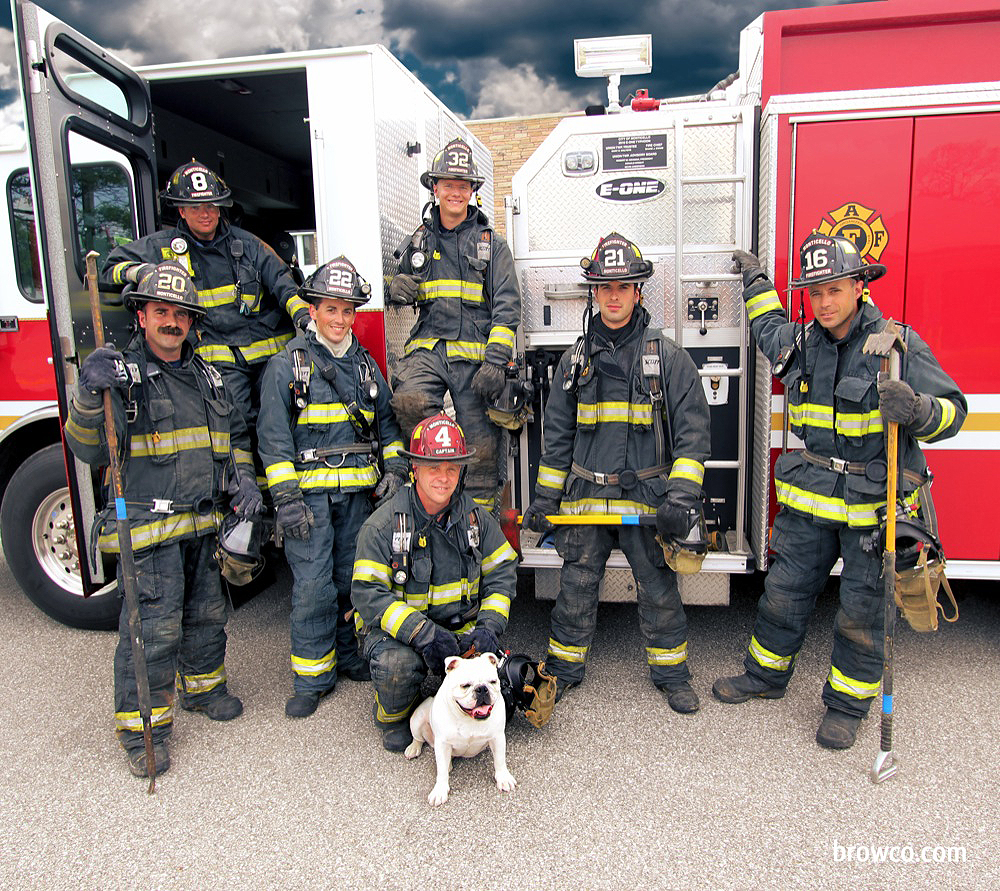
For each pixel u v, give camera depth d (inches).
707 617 168.4
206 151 209.8
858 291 114.2
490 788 108.9
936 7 135.7
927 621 110.1
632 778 110.3
